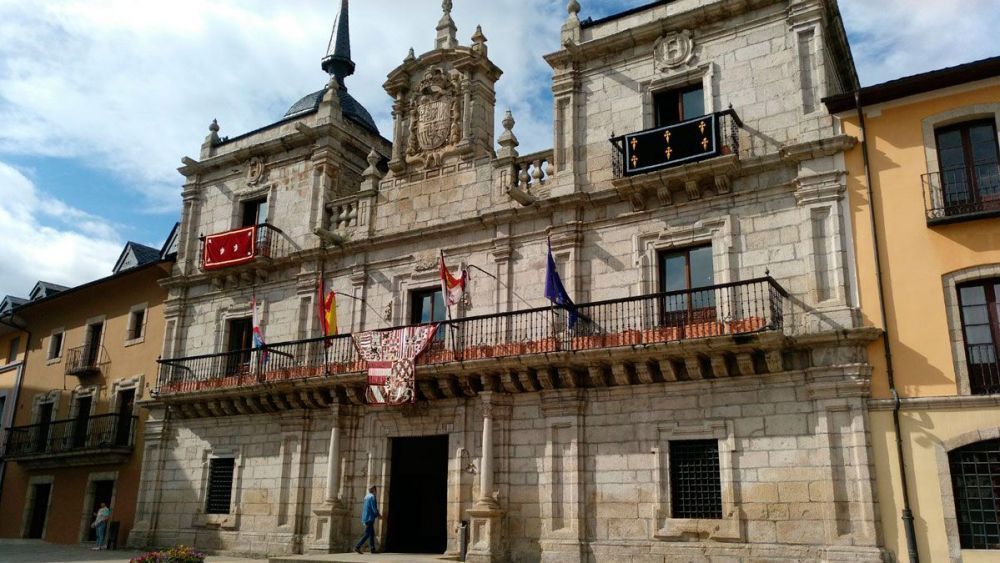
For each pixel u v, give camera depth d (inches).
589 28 895.1
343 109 1233.4
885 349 665.6
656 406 748.6
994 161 670.5
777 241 732.0
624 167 795.4
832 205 713.6
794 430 682.2
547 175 882.1
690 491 724.0
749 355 695.1
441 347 878.4
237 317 1087.6
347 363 919.0
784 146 733.3
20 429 1336.1
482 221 893.2
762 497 681.6
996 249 649.6
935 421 636.7
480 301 879.7
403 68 1013.8
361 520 888.9
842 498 648.4
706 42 818.2
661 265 792.3
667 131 781.3
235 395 1000.9
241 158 1157.1
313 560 783.7
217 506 1028.5
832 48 820.6
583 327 794.2
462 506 827.4
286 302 1045.2
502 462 809.5
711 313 743.7
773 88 770.8
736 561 674.8
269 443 994.1
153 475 1089.4
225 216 1154.7
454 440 853.2
